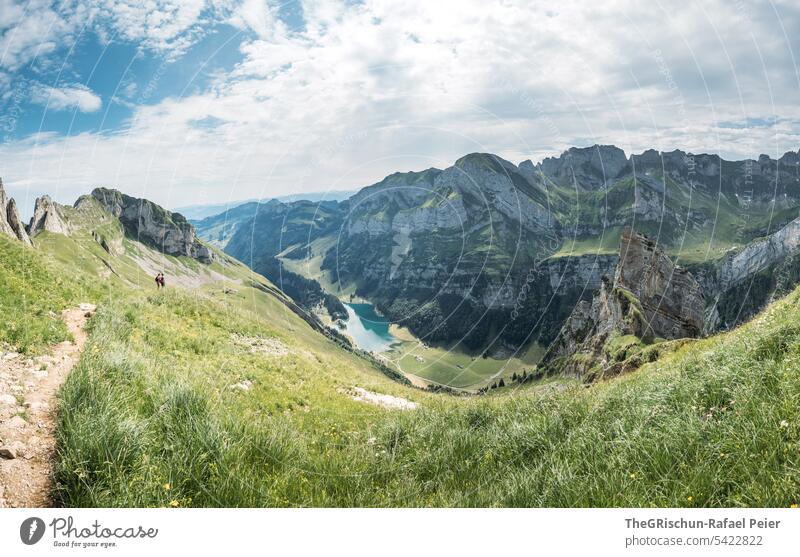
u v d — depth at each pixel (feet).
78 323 48.96
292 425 42.22
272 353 82.33
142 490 22.21
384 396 78.69
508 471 28.19
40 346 37.83
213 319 87.76
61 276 63.82
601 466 25.41
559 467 26.03
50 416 27.17
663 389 32.78
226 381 51.55
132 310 65.31
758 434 22.43
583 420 32.19
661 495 21.57
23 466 22.80
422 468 31.30
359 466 30.73
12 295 46.47
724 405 27.12
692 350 67.41
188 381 38.68
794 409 23.11
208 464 25.26
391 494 27.30
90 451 23.26
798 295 47.06
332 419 50.24
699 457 22.75
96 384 29.53
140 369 37.45
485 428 37.65
